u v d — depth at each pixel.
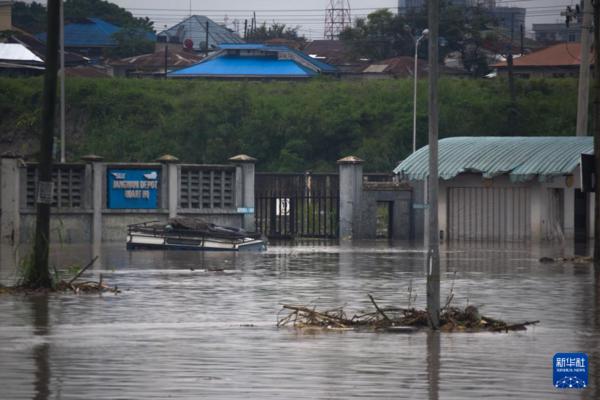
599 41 111.69
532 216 164.75
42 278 79.31
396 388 43.12
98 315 65.75
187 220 137.38
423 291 81.94
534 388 43.34
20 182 145.75
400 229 173.38
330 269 105.06
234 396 41.25
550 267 108.19
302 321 62.88
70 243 150.00
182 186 158.12
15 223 144.38
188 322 62.88
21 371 46.25
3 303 71.56
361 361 49.31
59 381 44.03
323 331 59.31
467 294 80.00
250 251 135.88
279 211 176.12
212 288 83.81
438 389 43.00
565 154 162.38
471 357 50.59
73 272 98.56
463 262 115.81
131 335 57.28
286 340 55.81
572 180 163.75
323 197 176.38
